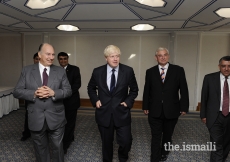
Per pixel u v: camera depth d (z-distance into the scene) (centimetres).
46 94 208
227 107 243
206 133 414
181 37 640
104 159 256
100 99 244
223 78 248
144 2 314
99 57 695
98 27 540
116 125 240
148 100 278
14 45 713
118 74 241
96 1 301
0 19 417
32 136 225
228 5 298
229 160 293
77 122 483
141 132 417
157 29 583
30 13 362
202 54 657
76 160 295
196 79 649
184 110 262
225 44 648
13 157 304
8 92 541
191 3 295
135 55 684
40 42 685
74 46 698
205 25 497
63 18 411
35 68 225
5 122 475
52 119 221
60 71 234
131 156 308
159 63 265
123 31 638
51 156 303
